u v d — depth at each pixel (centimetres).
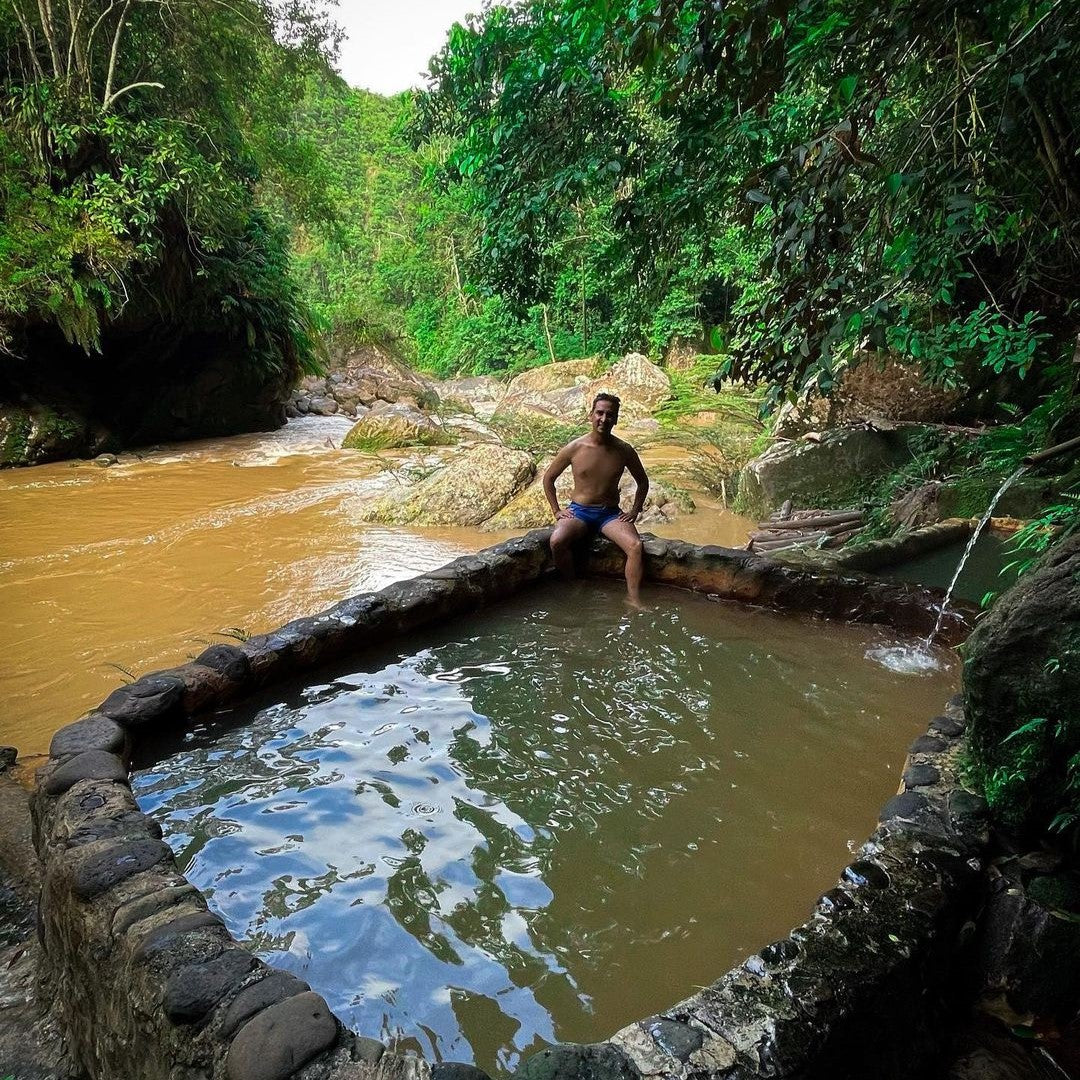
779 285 297
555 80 427
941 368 485
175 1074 155
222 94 1449
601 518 539
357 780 302
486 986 207
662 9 283
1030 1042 197
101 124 1112
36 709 400
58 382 1202
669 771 309
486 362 2933
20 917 254
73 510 845
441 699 368
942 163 299
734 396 1055
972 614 425
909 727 343
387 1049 154
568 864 256
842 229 279
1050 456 288
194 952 174
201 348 1409
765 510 766
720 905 237
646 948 220
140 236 1169
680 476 964
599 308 2397
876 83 264
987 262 507
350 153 4488
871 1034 173
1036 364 633
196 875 248
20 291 1042
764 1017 164
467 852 262
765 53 313
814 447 743
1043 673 210
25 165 1080
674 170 407
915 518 628
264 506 867
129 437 1316
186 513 834
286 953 217
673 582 527
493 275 498
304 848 262
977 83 298
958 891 207
